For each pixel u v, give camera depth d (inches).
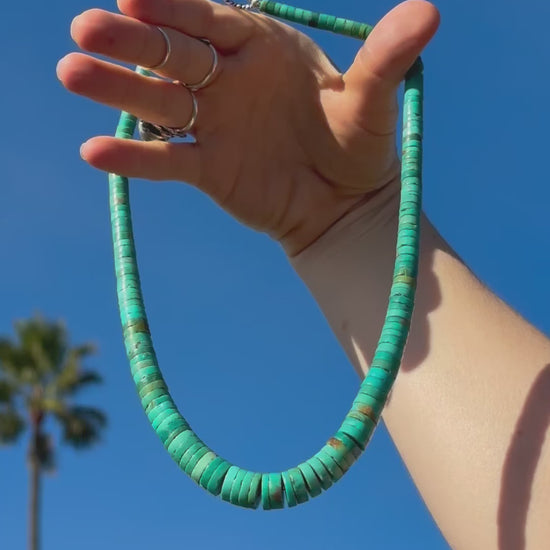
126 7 15.8
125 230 17.1
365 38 18.2
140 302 16.2
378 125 17.6
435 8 16.6
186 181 17.2
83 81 15.7
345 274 17.8
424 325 16.1
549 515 13.5
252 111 17.6
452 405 15.0
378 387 14.0
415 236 15.2
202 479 13.8
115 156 16.3
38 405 152.0
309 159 18.2
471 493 14.3
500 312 16.0
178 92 16.6
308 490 13.5
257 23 17.4
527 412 14.5
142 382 15.0
